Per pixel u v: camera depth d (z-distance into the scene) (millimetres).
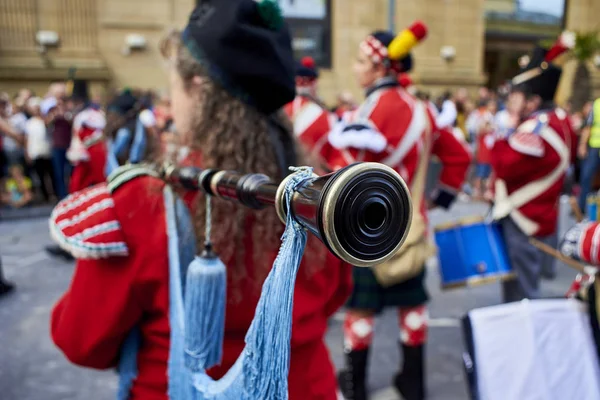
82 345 954
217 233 915
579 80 13492
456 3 11766
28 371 2926
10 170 7652
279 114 1108
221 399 780
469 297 4031
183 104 1027
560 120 3055
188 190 898
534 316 1777
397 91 2441
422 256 2281
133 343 1003
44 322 3574
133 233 899
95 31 9641
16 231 6246
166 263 911
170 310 896
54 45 9422
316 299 1046
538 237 2998
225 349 956
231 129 952
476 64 12180
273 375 640
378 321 3566
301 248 600
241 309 944
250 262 941
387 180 514
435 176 2916
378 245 517
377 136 2219
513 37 13977
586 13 14055
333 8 10938
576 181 7832
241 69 944
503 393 1756
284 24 1039
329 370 1127
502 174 2951
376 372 2869
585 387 1744
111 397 2680
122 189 913
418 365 2502
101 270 915
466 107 9391
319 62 11086
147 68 9938
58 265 4855
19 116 7977
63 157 7191
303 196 553
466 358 1823
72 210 919
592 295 1764
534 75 3094
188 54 978
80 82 6465
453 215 7098
